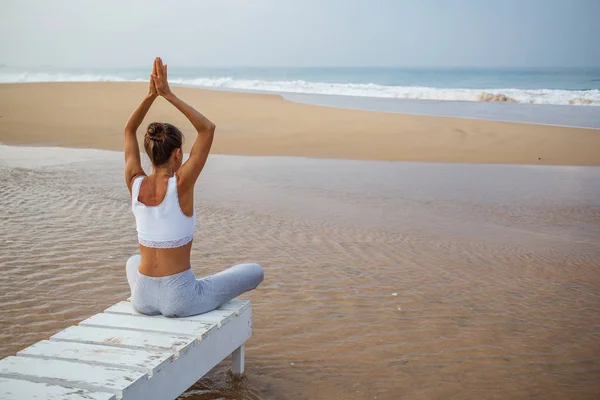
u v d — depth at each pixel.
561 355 4.51
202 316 3.59
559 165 14.52
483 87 59.84
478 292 5.91
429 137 18.05
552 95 35.50
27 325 4.61
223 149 15.72
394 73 115.25
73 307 5.01
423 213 9.45
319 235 7.78
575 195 11.16
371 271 6.42
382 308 5.36
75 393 2.67
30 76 63.41
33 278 5.65
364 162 14.41
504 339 4.78
